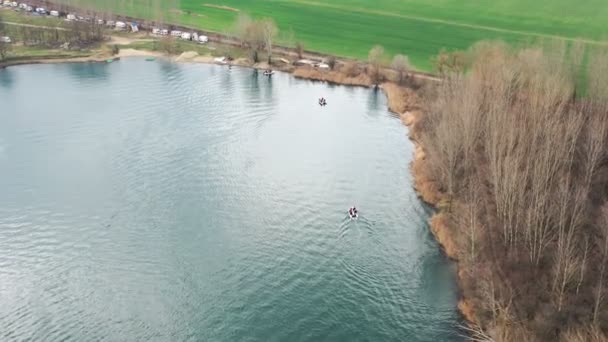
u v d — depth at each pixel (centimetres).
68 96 18662
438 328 9250
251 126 16762
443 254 11131
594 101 14238
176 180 13612
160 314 9556
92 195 12925
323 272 10594
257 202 12812
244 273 10538
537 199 9869
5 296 9944
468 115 12425
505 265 9731
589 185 11031
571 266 8681
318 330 9225
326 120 17462
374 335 9125
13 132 15838
